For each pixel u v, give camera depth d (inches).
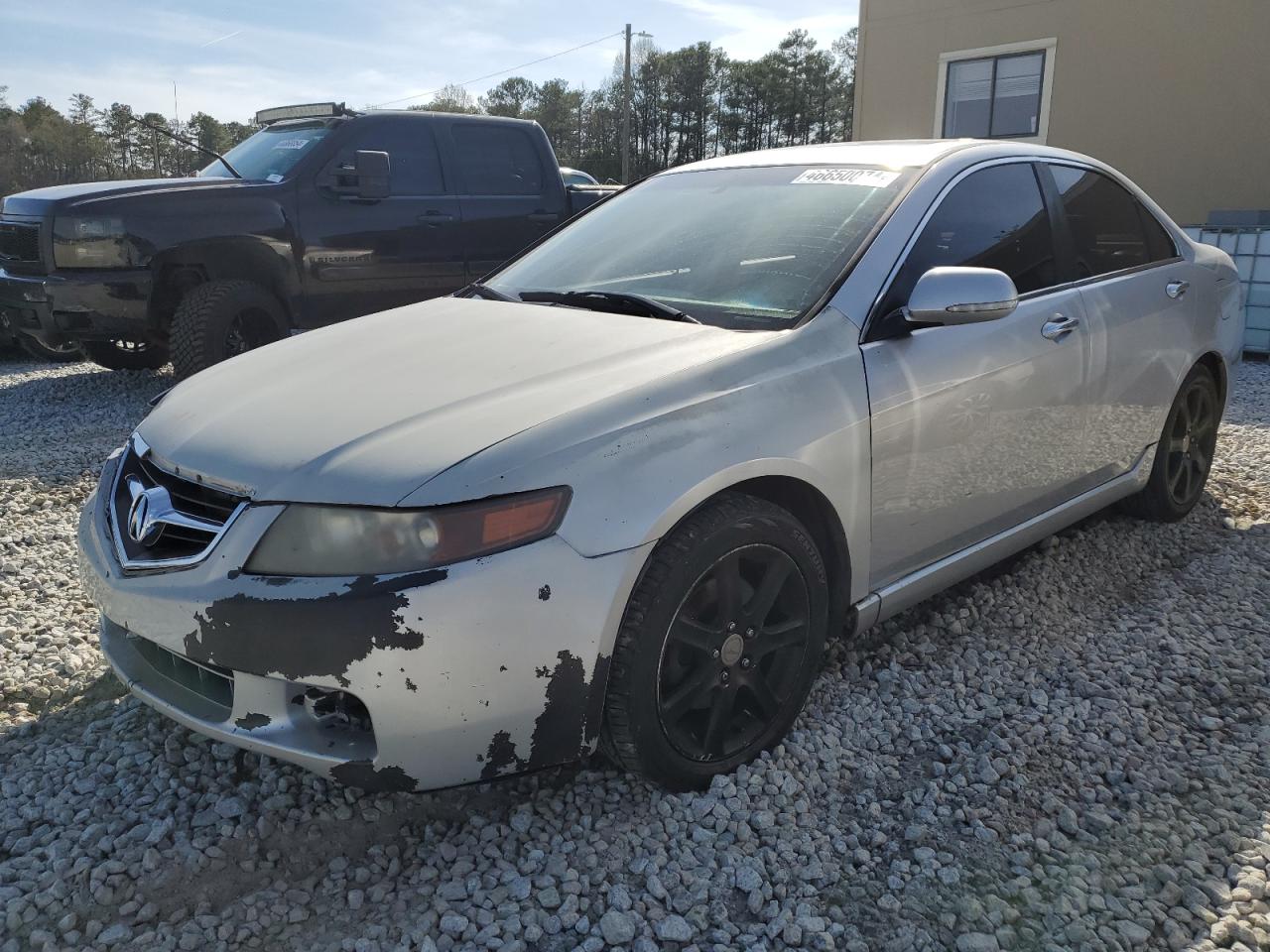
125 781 98.0
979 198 123.9
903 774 99.7
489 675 77.6
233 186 263.4
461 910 80.3
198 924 79.0
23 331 269.1
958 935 77.7
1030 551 155.0
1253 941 76.2
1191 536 165.6
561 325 107.7
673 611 86.3
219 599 79.0
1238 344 173.9
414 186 294.0
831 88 3656.5
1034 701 113.0
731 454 89.4
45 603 142.0
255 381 102.3
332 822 92.3
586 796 94.6
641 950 75.3
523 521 78.2
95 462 216.4
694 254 121.2
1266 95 488.4
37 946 76.9
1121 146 538.0
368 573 76.3
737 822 89.5
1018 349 120.1
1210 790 96.0
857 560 105.7
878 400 103.3
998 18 566.9
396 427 84.5
